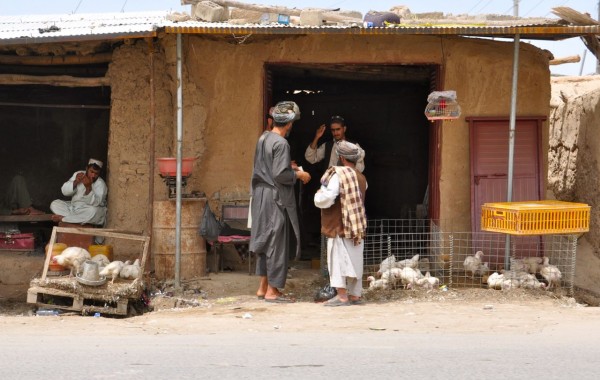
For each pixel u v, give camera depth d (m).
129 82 11.26
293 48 11.13
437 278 9.91
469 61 11.09
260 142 9.17
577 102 13.84
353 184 8.81
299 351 6.33
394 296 9.46
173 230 10.51
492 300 9.30
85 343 6.75
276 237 9.08
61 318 8.50
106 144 12.65
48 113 12.62
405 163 14.99
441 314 8.42
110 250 11.00
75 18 12.59
